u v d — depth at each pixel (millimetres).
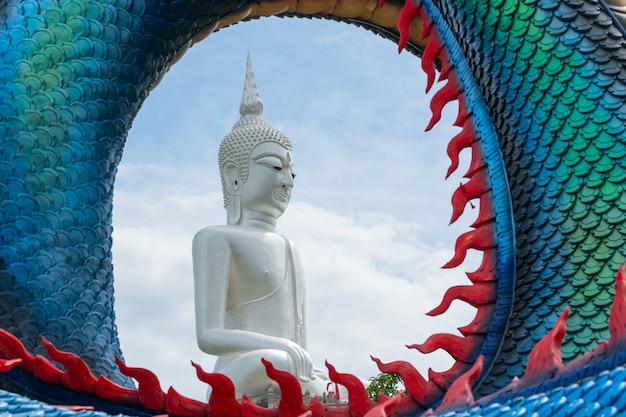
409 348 9672
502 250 10055
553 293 9273
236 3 13031
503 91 10367
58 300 10328
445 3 11203
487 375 9336
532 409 5438
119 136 11500
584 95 9766
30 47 11117
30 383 9094
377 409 5832
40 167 10695
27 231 10422
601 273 9094
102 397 9078
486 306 9852
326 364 9328
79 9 11445
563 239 9422
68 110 11039
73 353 10070
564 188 9602
